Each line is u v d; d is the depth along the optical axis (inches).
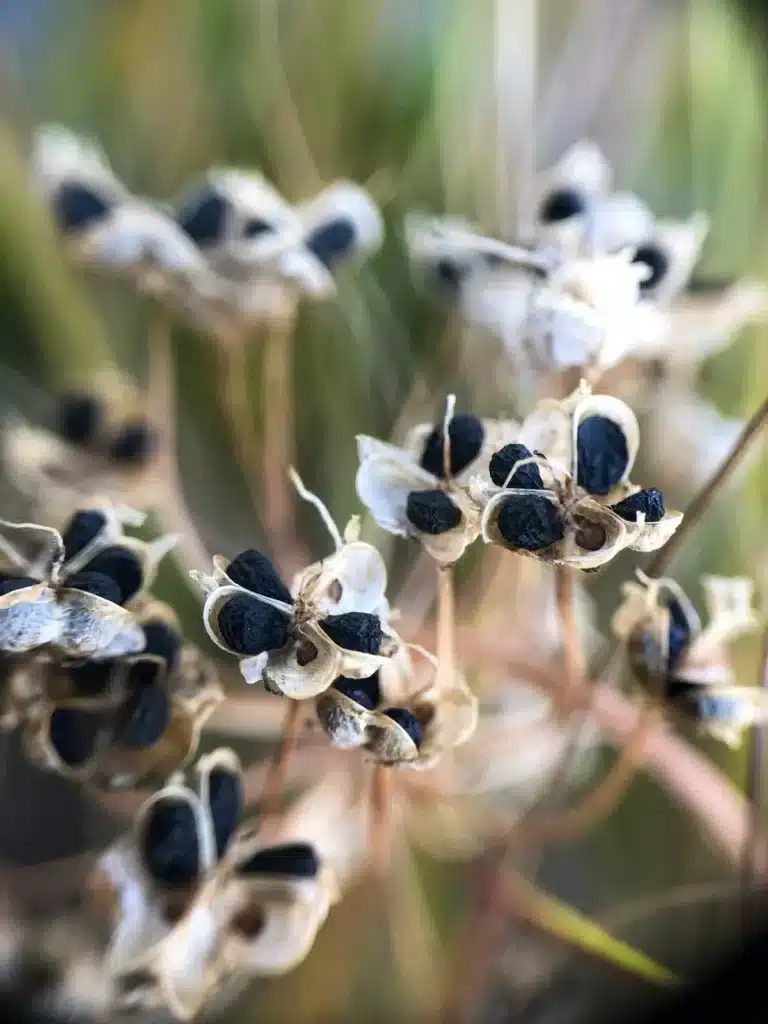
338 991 3.5
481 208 4.4
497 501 2.3
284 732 2.8
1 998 3.2
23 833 3.9
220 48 4.9
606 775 3.8
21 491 4.0
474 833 3.7
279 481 3.9
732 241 4.4
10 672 2.5
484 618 3.6
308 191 4.5
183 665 2.6
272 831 2.9
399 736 2.3
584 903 3.7
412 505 2.4
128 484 3.7
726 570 3.8
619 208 3.1
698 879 3.7
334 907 3.4
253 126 4.8
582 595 3.5
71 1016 3.1
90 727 2.5
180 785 2.6
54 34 5.1
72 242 3.6
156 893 2.6
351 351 4.4
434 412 4.0
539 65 5.0
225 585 2.3
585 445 2.4
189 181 4.8
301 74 4.8
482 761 3.8
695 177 4.6
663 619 2.7
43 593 2.4
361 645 2.3
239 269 3.4
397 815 3.3
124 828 3.9
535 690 3.7
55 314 4.6
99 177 3.6
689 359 3.6
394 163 4.6
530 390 3.5
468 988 3.4
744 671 3.4
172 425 4.1
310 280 3.4
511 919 3.4
